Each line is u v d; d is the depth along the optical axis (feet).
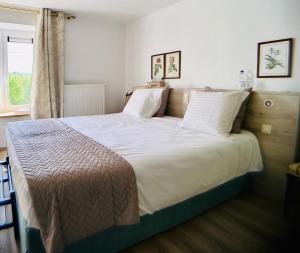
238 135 7.07
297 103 6.44
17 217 5.23
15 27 11.98
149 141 6.20
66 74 12.96
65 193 3.78
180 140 6.35
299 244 5.24
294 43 6.79
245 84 8.00
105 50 14.01
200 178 5.69
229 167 6.39
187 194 5.47
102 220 4.13
